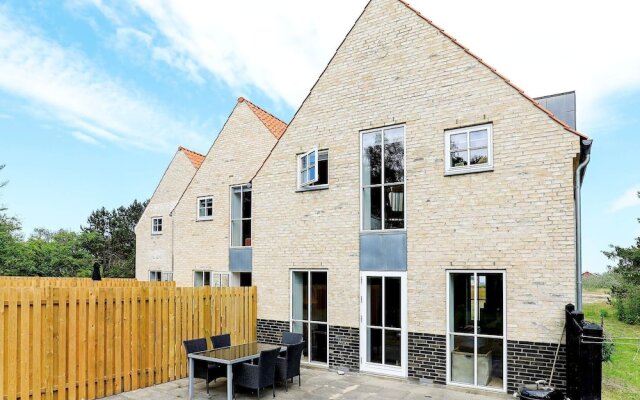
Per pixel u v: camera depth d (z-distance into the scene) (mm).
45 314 7281
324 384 9188
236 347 9078
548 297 8094
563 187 8141
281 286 11859
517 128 8672
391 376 9695
